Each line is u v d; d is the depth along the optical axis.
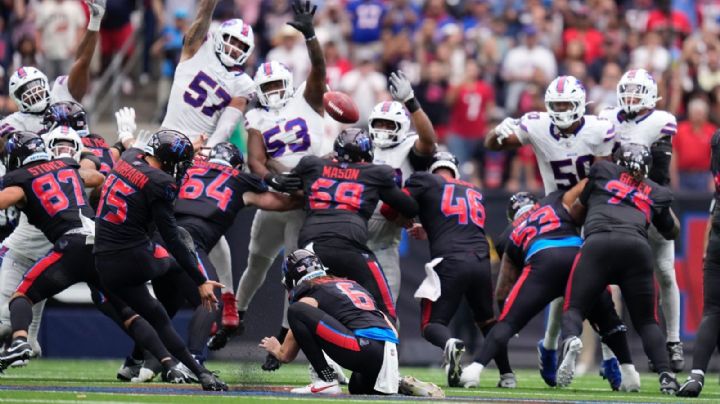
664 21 53.75
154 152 25.53
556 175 31.02
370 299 25.17
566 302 28.23
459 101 49.31
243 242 40.00
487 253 30.16
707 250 28.09
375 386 24.70
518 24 53.69
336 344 24.45
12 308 26.41
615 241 27.92
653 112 31.08
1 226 31.97
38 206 26.81
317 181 29.05
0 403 22.42
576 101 30.00
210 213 28.94
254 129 31.31
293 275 25.44
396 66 52.12
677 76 49.28
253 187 29.70
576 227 29.52
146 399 23.16
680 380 36.94
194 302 28.45
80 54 32.19
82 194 27.27
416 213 29.72
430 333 29.47
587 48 53.22
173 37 51.16
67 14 50.50
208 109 31.86
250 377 31.62
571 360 28.08
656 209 28.70
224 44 31.61
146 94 53.62
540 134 30.89
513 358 42.28
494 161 48.97
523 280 29.12
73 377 31.00
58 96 32.56
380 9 54.56
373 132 31.27
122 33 53.41
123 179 25.42
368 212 28.97
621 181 28.66
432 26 52.59
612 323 29.58
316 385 25.02
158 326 25.89
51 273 26.61
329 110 30.33
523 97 49.28
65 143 27.92
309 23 30.53
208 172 29.55
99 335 41.88
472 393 26.98
